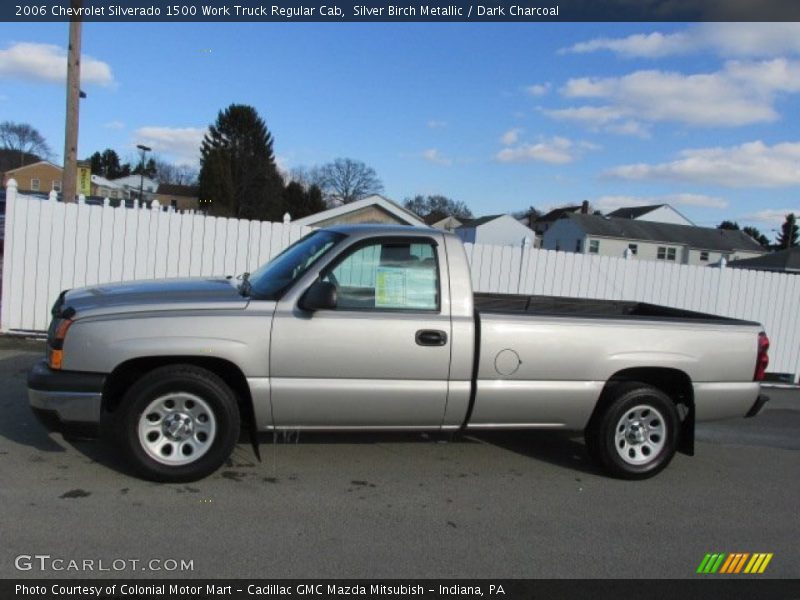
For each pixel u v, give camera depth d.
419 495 4.88
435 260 5.10
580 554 4.11
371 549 3.97
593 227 58.03
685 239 60.00
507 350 5.13
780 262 44.16
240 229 10.27
